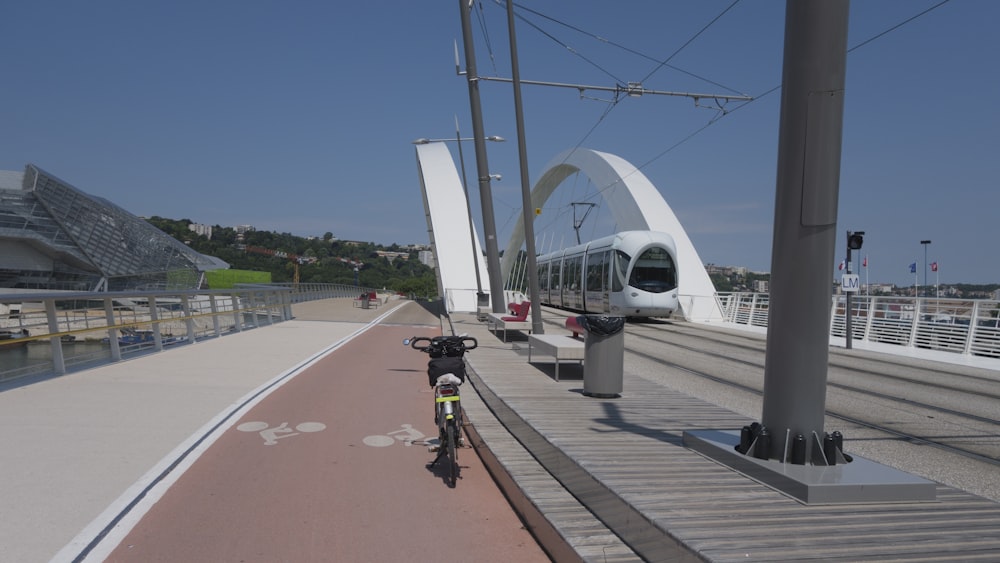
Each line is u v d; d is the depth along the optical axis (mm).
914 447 6531
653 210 32281
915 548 2977
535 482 4727
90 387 8719
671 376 11531
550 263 37781
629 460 4438
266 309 22344
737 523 3248
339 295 56000
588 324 7434
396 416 7758
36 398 7828
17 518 4066
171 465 5316
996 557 2881
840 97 4008
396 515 4465
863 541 3047
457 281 37062
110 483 4805
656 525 3213
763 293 25828
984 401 9719
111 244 67750
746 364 13773
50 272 66875
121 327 11820
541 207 51406
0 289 61125
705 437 4781
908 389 10883
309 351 14500
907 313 19375
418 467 5691
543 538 3961
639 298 24656
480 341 15125
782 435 4156
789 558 2816
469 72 18828
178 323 15961
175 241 73938
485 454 6012
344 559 3703
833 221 4078
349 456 5926
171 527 4066
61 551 3611
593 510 4016
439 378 5688
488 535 4160
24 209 61562
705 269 30500
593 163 38688
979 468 5727
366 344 16703
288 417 7438
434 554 3824
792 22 4070
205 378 9930
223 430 6656
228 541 3893
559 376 9312
